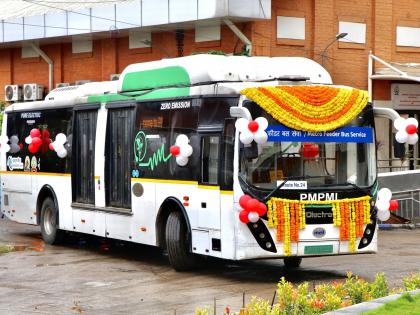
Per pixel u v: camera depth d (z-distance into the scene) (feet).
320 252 43.45
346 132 44.62
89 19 87.25
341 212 43.83
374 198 45.09
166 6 78.89
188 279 45.80
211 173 44.78
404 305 28.35
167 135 48.73
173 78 49.29
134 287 43.16
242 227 42.60
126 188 53.06
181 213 47.78
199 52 78.48
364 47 88.63
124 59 91.61
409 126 44.98
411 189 77.51
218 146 44.27
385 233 71.67
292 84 44.75
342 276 46.37
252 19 76.95
